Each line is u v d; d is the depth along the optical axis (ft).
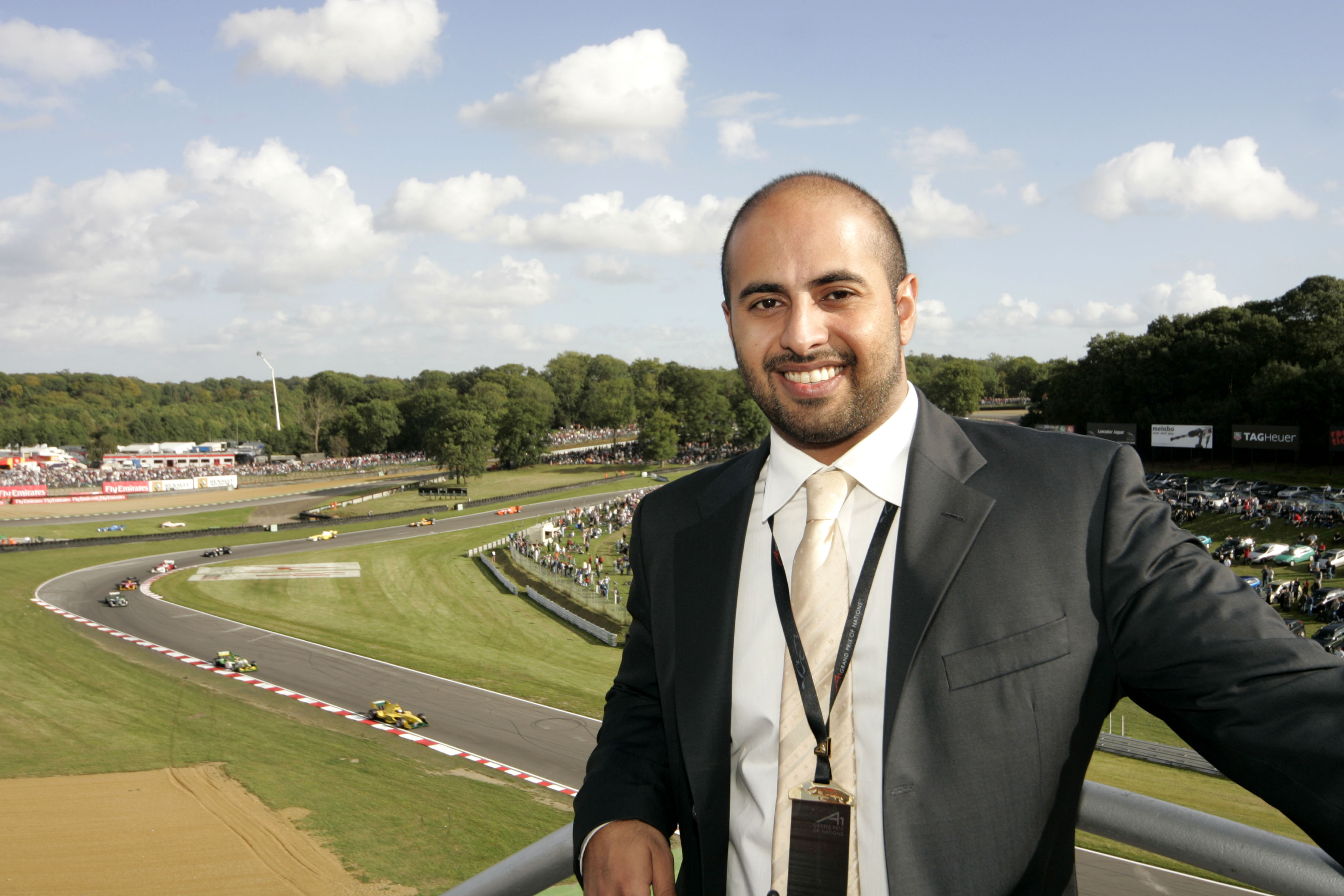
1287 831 74.64
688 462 531.91
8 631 185.47
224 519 377.50
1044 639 5.23
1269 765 4.37
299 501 431.02
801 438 5.92
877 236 5.84
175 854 84.43
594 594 213.66
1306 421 282.56
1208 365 323.16
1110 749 100.22
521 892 7.01
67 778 104.12
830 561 5.84
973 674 5.21
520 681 152.66
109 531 344.90
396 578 246.47
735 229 6.22
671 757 6.65
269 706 137.28
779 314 5.83
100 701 137.39
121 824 91.04
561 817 97.40
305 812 95.14
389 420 645.92
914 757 5.16
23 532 339.36
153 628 191.21
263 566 265.54
